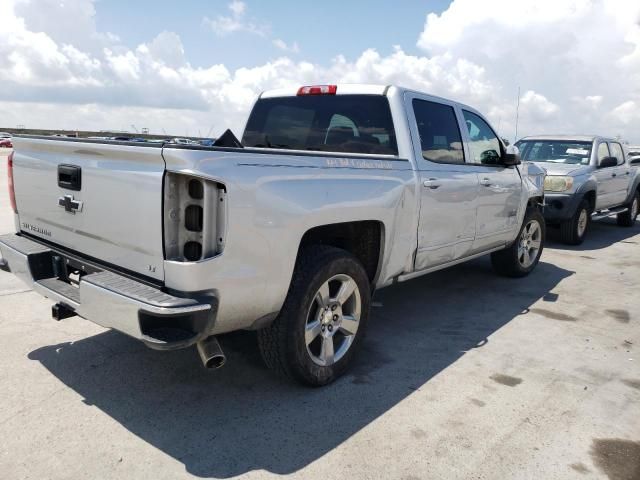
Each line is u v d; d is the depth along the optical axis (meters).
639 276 7.05
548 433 3.08
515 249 6.36
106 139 3.35
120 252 2.96
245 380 3.60
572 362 4.12
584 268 7.45
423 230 4.31
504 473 2.70
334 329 3.57
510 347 4.39
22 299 5.02
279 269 2.99
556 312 5.37
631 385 3.75
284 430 3.02
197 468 2.65
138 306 2.57
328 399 3.39
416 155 4.22
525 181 6.12
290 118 4.88
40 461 2.65
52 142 3.33
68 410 3.14
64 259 3.37
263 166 2.89
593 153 9.69
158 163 2.67
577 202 8.77
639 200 12.24
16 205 3.86
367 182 3.59
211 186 2.65
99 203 3.02
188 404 3.26
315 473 2.64
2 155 33.78
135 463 2.67
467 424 3.14
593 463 2.81
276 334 3.22
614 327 4.97
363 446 2.89
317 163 3.26
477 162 5.22
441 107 4.73
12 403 3.19
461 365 3.99
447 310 5.33
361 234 3.93
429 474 2.67
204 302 2.66
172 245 2.70
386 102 4.28
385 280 4.09
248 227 2.79
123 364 3.76
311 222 3.15
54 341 4.12
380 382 3.66
